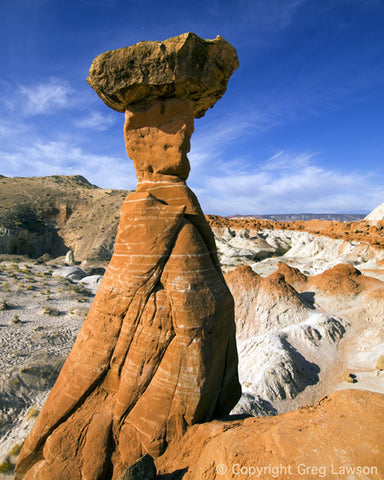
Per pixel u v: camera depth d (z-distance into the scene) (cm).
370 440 370
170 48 618
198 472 456
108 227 10988
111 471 565
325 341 2491
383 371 2062
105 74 662
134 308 630
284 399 1925
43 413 648
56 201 12269
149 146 728
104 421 605
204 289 625
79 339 695
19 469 657
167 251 641
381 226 7325
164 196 720
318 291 3250
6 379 2161
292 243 9025
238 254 7812
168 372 586
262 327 2862
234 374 784
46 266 6606
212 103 818
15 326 3164
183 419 577
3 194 11750
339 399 463
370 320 2705
